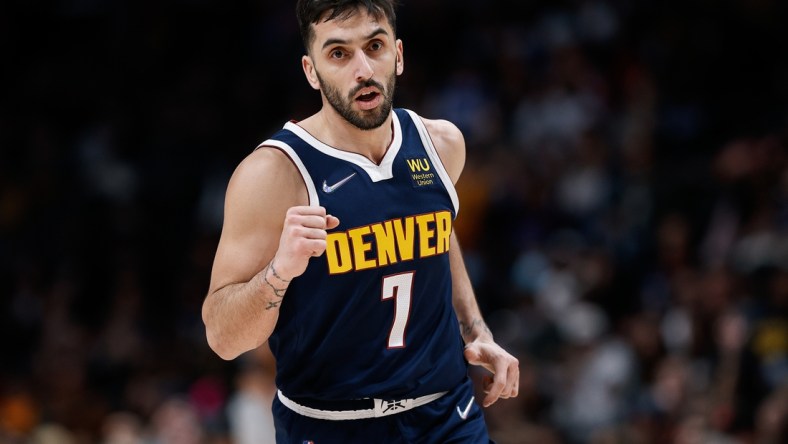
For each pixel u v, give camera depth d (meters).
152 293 37.88
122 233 38.59
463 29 41.84
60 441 27.56
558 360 29.55
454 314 12.20
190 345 34.19
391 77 11.34
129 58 44.56
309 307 11.31
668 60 37.91
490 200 36.03
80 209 39.97
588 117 36.88
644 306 30.89
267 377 20.22
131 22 45.44
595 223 33.88
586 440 27.08
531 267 33.38
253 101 42.31
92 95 44.06
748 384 23.94
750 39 37.81
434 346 11.76
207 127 41.81
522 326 30.98
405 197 11.57
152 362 33.56
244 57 44.22
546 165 36.03
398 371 11.53
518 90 38.69
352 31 11.09
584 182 34.88
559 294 30.95
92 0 46.34
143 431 28.03
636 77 37.84
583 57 38.41
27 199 40.50
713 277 28.17
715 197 32.53
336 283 11.22
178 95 43.22
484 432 12.10
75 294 37.19
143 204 39.78
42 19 46.78
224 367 29.22
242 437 20.45
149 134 42.53
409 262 11.48
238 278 11.15
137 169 40.78
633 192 33.78
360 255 11.26
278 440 12.27
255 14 44.88
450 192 11.96
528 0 41.06
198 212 39.56
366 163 11.52
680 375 25.62
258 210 11.17
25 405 30.81
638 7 39.62
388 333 11.50
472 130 37.91
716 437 23.25
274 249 11.27
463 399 12.08
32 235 39.50
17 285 38.06
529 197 35.69
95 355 34.34
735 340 24.39
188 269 38.12
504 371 12.19
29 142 42.69
